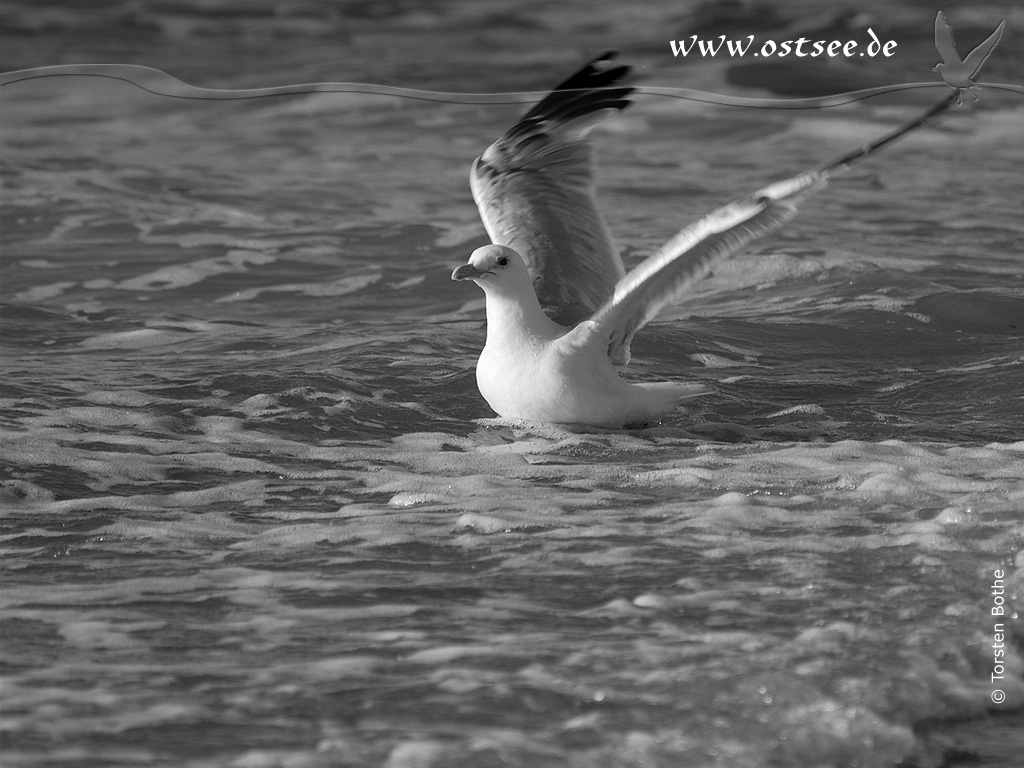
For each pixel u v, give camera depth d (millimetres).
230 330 16266
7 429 12047
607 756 6453
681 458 11430
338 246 20703
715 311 16969
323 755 6387
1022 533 9414
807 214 23172
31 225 21781
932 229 21875
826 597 8375
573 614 8148
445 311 17453
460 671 7312
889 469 10938
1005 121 32875
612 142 31578
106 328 16312
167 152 30234
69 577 8742
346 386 13508
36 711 6793
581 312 12344
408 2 56031
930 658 7590
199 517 10008
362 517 9992
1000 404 13180
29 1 54719
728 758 6523
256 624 7980
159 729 6629
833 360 14914
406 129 33531
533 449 11734
